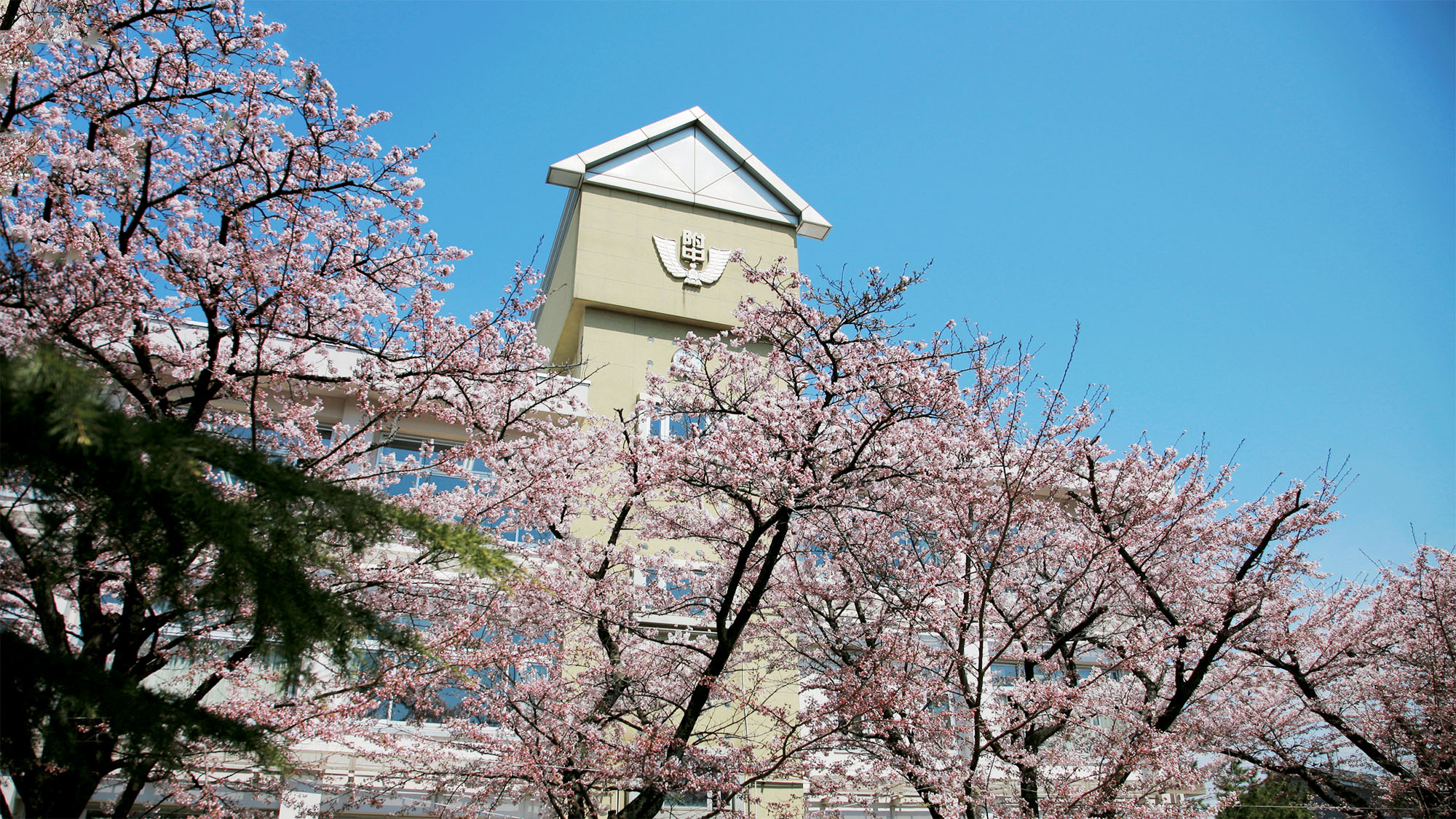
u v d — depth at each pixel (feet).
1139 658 39.81
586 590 39.86
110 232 29.68
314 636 11.63
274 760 12.44
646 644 45.85
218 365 29.71
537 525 42.57
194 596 12.55
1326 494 44.04
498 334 36.17
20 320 24.72
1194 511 45.39
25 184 27.27
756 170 90.07
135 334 30.07
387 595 30.86
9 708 10.86
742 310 40.27
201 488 10.61
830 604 44.47
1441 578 48.60
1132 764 36.45
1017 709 39.88
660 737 33.30
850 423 39.19
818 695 59.11
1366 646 48.32
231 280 30.35
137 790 24.71
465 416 39.11
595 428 45.78
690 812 49.29
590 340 76.95
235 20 29.55
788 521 38.58
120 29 28.76
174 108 30.07
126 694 11.19
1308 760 48.80
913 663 37.93
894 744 37.63
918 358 38.19
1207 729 43.88
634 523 46.91
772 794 52.75
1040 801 37.76
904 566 42.45
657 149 87.97
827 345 38.91
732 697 36.09
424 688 33.78
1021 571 48.34
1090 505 46.24
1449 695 45.60
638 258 81.61
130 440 9.82
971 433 43.19
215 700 40.50
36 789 17.08
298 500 11.47
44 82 28.40
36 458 9.89
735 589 36.99
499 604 35.76
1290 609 44.62
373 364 34.86
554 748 36.29
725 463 36.94
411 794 44.32
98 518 11.03
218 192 30.96
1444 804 42.65
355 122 31.35
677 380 41.52
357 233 32.83
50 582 13.58
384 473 37.45
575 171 82.79
